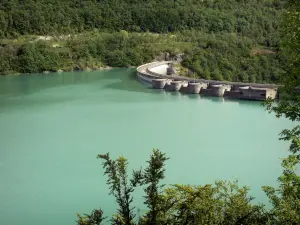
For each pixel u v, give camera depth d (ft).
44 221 95.25
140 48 426.92
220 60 356.38
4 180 119.24
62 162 133.90
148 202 38.11
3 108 217.77
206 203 44.57
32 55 371.56
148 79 296.30
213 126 179.11
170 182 115.75
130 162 131.85
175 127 177.58
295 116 53.47
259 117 193.57
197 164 131.13
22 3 472.03
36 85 297.12
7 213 99.30
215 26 479.82
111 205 102.27
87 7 499.51
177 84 264.72
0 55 360.69
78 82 310.65
